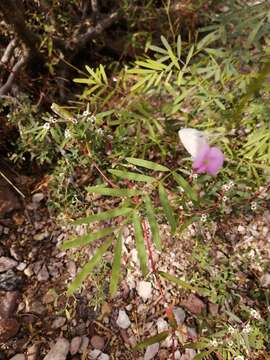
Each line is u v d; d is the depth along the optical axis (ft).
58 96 1.07
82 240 0.52
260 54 0.88
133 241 0.89
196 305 0.82
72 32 1.11
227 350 0.71
